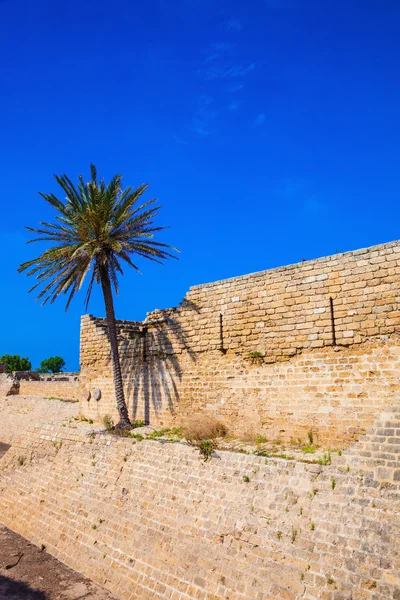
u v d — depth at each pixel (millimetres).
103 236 23953
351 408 16281
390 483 12336
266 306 19375
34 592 15148
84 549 17344
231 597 12523
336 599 11000
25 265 24125
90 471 21141
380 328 16031
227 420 20016
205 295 21953
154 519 16453
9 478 25016
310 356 17672
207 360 21359
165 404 23062
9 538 20094
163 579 14219
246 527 13906
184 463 17734
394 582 10594
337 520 12391
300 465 14406
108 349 27422
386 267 16172
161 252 24641
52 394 42594
